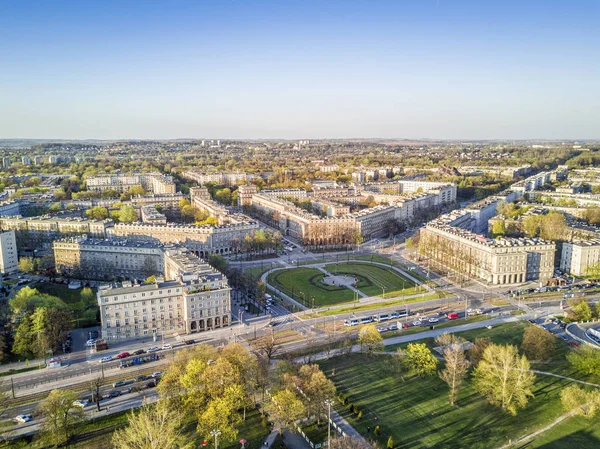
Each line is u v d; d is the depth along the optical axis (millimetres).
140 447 199750
